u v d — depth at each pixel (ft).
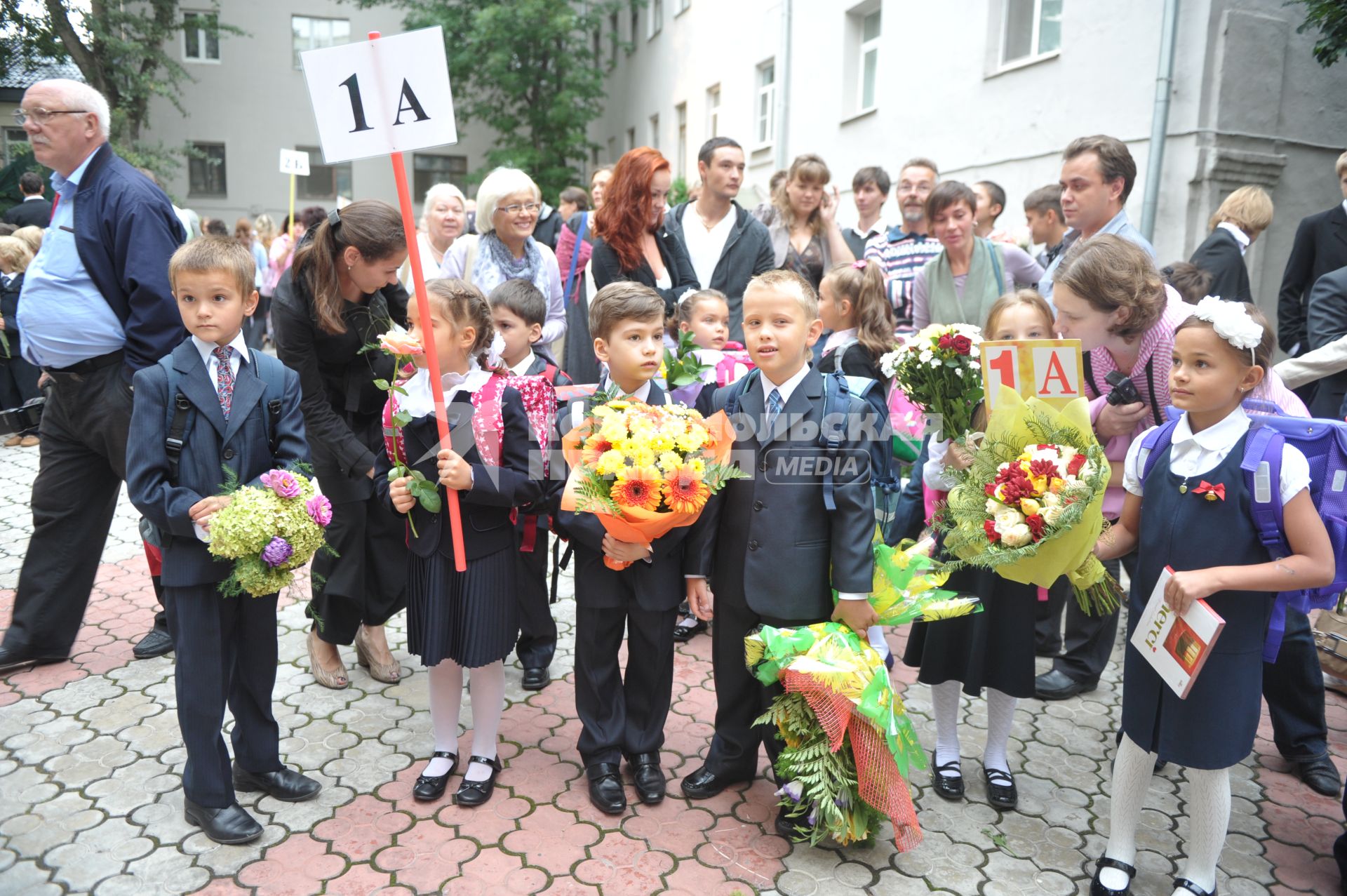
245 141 76.18
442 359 8.92
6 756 9.81
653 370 9.25
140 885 7.83
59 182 11.10
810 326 8.63
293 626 13.51
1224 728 7.38
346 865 8.14
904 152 32.91
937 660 9.36
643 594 8.99
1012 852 8.63
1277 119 21.71
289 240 37.93
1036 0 26.55
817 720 8.11
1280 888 8.24
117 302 11.02
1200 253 15.98
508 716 11.05
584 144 74.74
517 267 14.90
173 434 8.00
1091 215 12.23
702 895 7.87
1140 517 8.09
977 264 14.32
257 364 8.59
